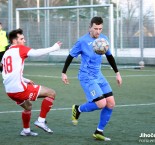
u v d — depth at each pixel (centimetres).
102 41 1107
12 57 1102
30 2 4350
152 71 3338
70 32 4109
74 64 3716
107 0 3988
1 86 2414
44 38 4250
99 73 1127
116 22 3928
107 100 1113
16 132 1212
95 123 1341
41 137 1147
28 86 1127
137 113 1519
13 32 1127
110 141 1093
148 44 3822
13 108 1639
